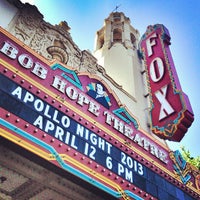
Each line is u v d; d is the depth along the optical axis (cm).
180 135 1263
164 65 1523
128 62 1933
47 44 1271
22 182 823
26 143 706
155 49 1662
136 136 1137
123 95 1584
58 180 819
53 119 833
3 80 789
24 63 881
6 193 866
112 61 1969
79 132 890
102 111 1064
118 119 1113
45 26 1318
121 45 2086
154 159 1145
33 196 880
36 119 782
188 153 2094
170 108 1323
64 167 754
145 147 1141
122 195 869
